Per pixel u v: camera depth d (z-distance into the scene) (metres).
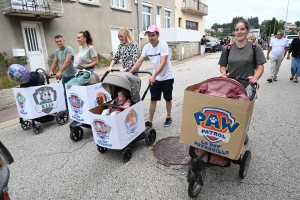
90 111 3.14
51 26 10.55
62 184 2.77
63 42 4.67
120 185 2.69
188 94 2.34
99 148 3.40
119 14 14.41
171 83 3.97
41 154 3.52
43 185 2.77
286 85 7.08
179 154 3.29
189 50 18.03
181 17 23.19
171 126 4.30
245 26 2.76
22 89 4.14
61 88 4.67
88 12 12.24
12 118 5.33
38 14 9.35
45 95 4.39
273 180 2.63
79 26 11.84
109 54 13.94
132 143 3.39
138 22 16.14
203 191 2.52
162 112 5.13
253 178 2.69
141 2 16.27
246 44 2.86
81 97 3.81
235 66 2.91
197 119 2.36
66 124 4.75
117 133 2.96
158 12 19.36
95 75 4.14
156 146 3.57
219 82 2.40
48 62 10.48
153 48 3.79
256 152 3.23
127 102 3.33
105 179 2.82
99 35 13.14
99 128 3.06
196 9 24.58
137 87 3.30
